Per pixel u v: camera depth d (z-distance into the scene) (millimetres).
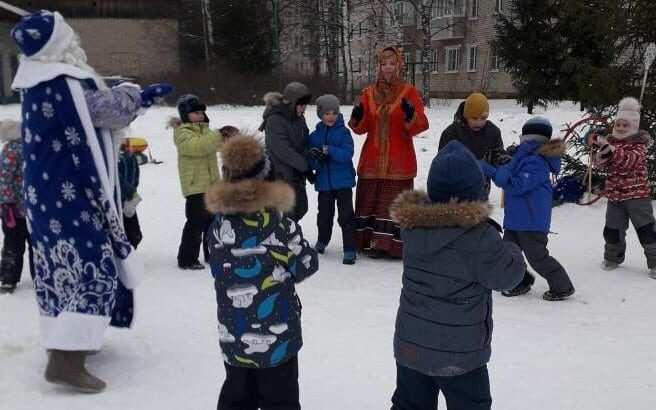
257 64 27719
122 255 3770
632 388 3744
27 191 3678
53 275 3658
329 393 3625
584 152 9430
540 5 19594
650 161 8969
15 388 3596
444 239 2707
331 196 6844
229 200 2787
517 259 2752
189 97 6117
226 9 28062
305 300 5355
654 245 6133
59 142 3594
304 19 29984
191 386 3688
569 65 9961
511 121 16266
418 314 2793
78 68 3695
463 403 2787
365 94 6832
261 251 2830
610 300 5492
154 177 11453
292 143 6562
